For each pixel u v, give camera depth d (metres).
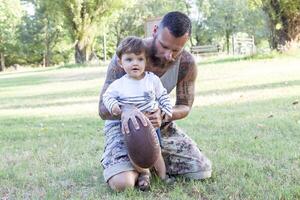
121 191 2.64
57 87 11.17
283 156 3.29
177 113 2.87
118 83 2.68
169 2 38.78
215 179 2.81
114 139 2.77
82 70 18.25
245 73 10.49
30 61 40.59
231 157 3.28
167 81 2.85
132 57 2.61
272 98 6.34
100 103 2.78
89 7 23.55
